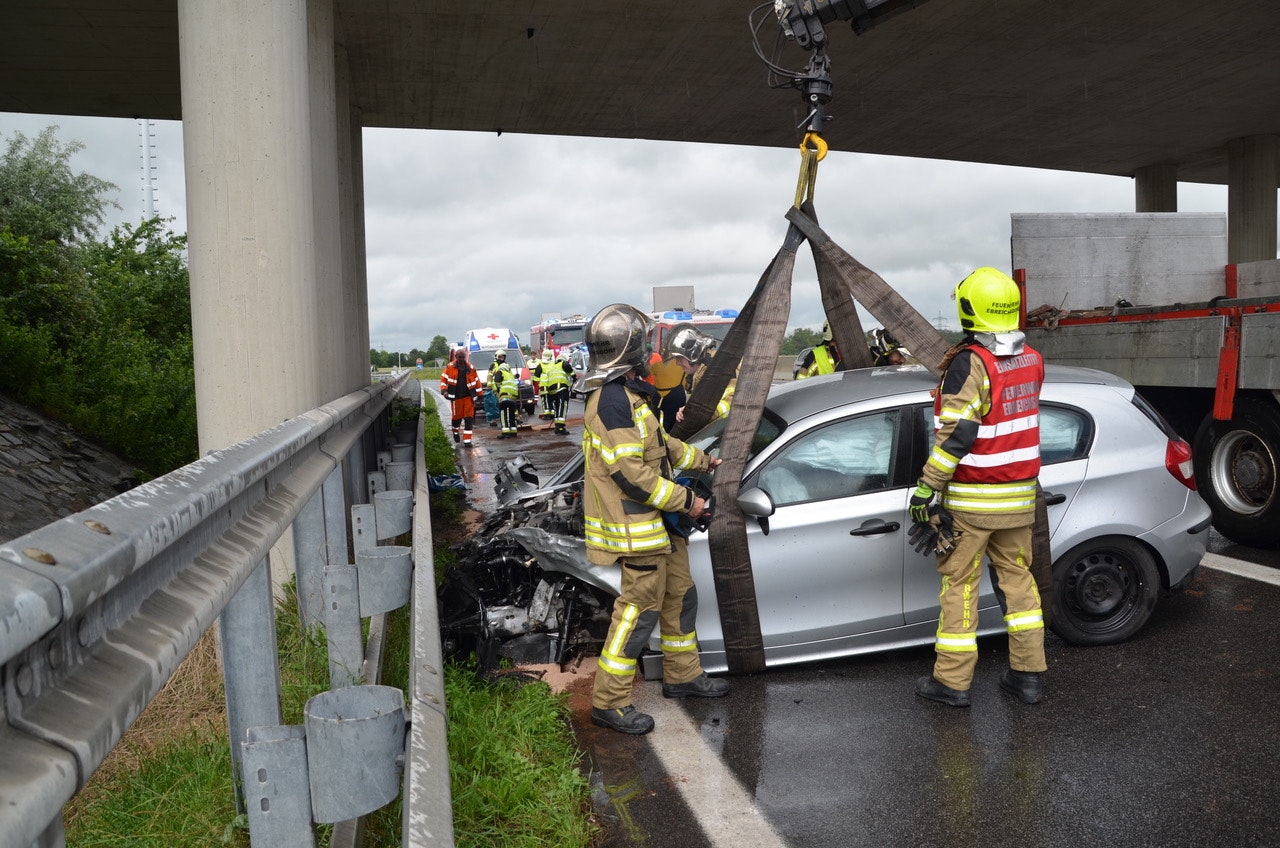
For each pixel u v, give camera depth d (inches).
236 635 89.8
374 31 505.7
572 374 796.0
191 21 183.2
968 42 575.2
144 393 409.4
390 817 108.3
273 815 78.7
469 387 698.2
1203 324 260.7
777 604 181.6
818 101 203.5
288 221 189.2
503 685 173.0
